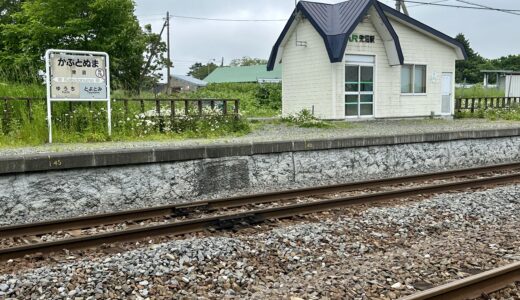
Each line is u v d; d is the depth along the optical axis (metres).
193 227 6.48
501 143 14.10
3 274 4.85
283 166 10.29
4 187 7.50
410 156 12.23
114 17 20.66
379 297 4.29
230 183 9.58
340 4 19.84
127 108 13.39
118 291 4.35
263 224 6.77
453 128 15.62
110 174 8.35
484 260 5.17
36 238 6.32
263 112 29.12
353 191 9.44
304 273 4.93
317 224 6.50
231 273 4.80
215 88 41.47
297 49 19.91
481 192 8.62
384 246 5.80
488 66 68.31
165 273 4.75
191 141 11.61
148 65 25.80
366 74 19.48
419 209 7.28
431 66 21.30
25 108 12.41
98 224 6.86
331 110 18.59
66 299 4.18
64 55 11.19
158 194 8.80
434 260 5.19
